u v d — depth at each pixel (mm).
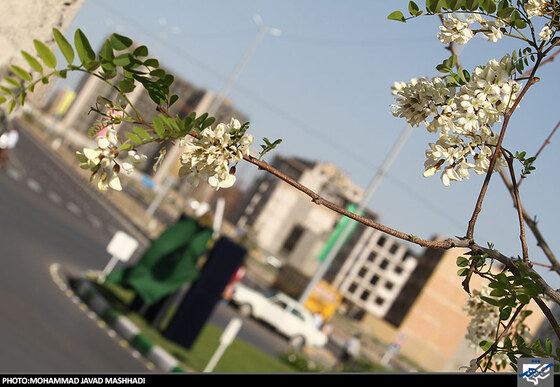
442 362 90000
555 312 2396
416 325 91125
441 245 1902
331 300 47312
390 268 109062
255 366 18734
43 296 14469
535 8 1970
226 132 1653
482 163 1902
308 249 81688
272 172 1702
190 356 16234
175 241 17328
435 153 1870
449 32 1947
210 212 17469
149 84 1528
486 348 2334
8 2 1868
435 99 1878
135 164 1558
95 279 19266
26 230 20859
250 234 102438
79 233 27141
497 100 1918
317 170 131750
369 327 90125
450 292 92000
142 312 17875
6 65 1869
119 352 13281
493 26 1964
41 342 11203
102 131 1537
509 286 1925
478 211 1944
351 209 33406
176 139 1588
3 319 11375
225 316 28969
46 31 1921
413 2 1939
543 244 2666
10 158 40875
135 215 54562
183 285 17453
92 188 57344
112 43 1439
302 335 32062
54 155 67750
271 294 32719
